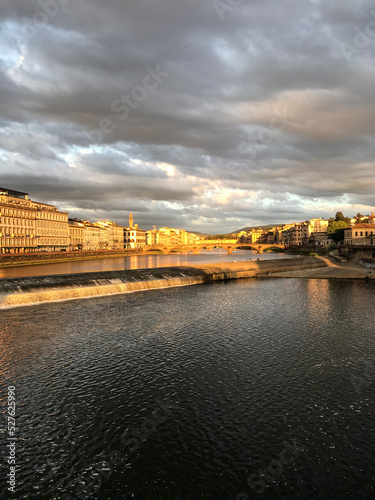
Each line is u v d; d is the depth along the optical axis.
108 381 27.73
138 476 17.56
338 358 32.31
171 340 37.78
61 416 22.78
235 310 53.19
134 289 74.81
